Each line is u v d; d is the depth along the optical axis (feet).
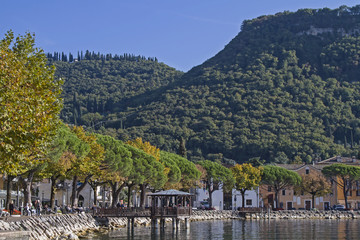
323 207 586.86
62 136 229.86
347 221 440.45
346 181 546.26
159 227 314.76
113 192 323.98
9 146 118.01
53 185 275.18
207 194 555.69
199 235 264.31
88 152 262.47
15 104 118.62
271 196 583.17
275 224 379.76
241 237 257.14
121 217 319.47
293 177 522.06
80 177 301.63
